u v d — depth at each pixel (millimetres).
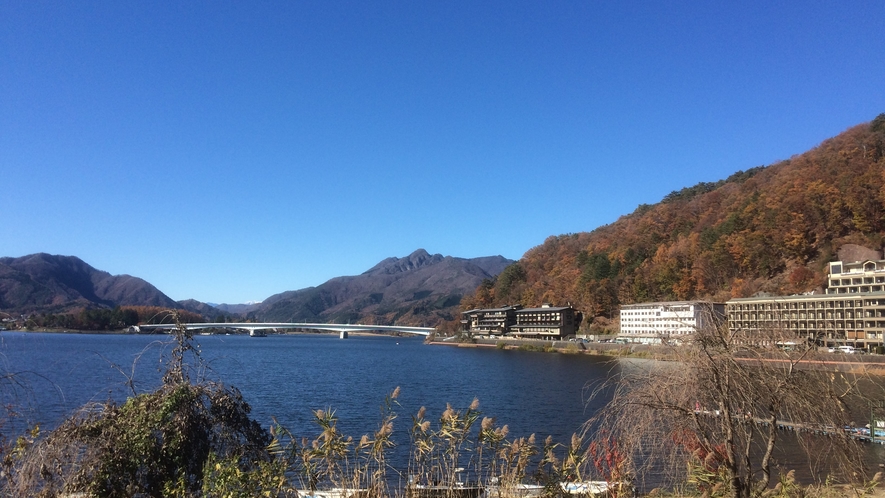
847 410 7676
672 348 7699
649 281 133625
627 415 7715
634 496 8336
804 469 13781
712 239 130750
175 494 6895
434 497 8336
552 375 70438
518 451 8383
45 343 100500
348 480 8258
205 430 7766
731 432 7492
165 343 8539
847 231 111812
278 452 8141
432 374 70750
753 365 7445
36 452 6977
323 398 42500
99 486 6785
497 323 166375
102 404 7711
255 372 65438
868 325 66625
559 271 185125
